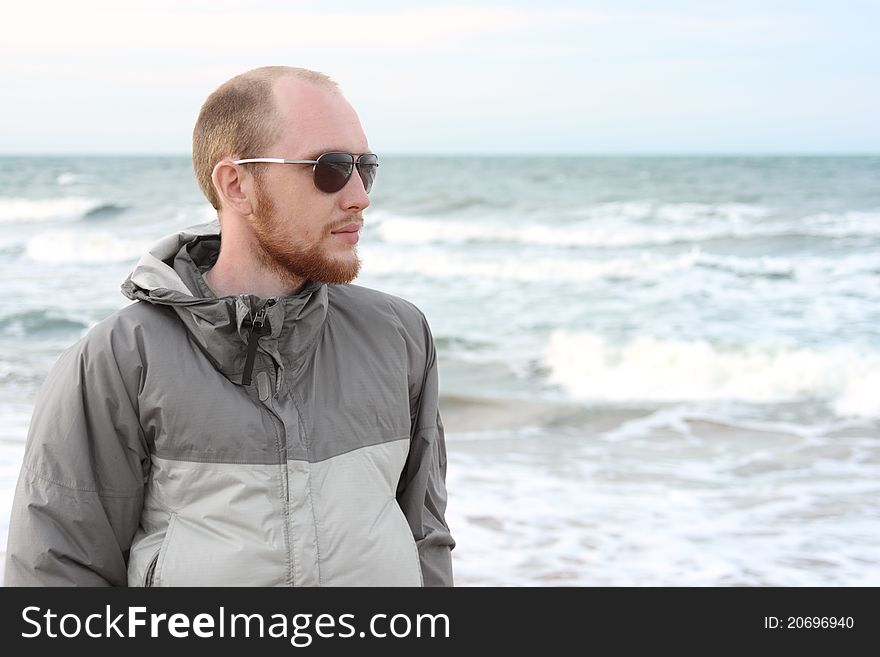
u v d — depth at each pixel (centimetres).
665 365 1088
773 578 491
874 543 551
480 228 2373
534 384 1036
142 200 3550
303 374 159
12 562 151
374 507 158
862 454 761
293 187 154
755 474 703
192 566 150
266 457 152
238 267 164
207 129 161
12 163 7038
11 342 1173
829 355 1083
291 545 150
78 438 152
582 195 3516
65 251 2181
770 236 2152
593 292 1617
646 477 691
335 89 162
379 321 169
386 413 163
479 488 655
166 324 156
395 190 3891
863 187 3631
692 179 4259
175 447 152
